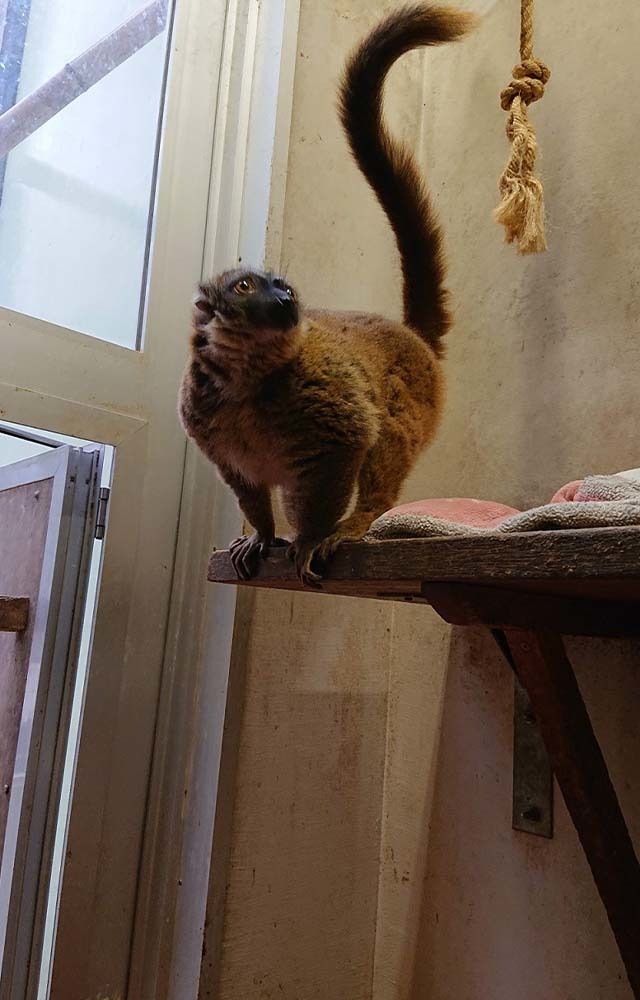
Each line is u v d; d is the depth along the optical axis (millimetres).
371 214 1783
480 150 1721
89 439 1429
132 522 1475
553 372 1497
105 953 1381
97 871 1379
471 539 813
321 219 1675
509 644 1024
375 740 1662
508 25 1717
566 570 722
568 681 1020
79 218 1630
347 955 1563
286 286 1201
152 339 1542
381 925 1611
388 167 1494
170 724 1495
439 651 1615
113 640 1430
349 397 1139
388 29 1387
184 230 1612
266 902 1454
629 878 1038
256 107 1654
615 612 1134
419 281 1518
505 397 1572
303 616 1571
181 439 1568
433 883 1531
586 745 1027
